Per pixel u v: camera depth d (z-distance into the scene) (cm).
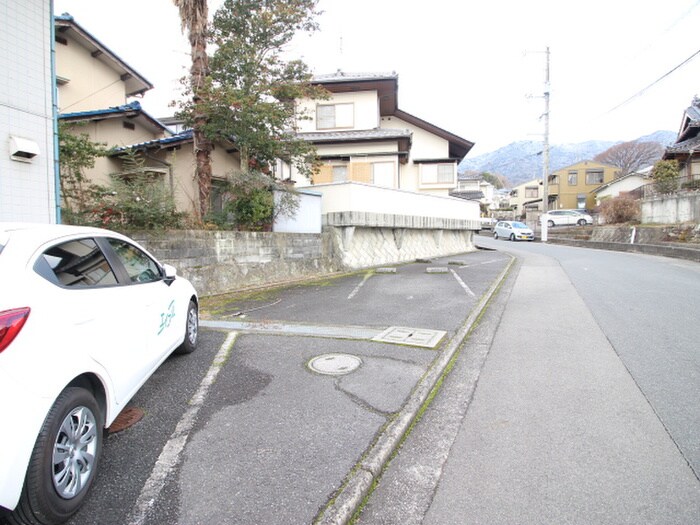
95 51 1380
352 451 278
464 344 523
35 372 199
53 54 587
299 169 1149
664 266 1301
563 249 2209
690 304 722
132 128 1212
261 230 1025
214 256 868
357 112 1992
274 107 963
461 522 219
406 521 221
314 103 2002
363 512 229
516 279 1071
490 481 253
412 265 1399
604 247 2241
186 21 934
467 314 668
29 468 193
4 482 178
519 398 367
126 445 288
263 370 425
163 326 377
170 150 1095
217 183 1167
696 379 399
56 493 206
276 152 1049
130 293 316
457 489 247
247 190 966
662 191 2261
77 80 1337
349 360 452
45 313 218
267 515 219
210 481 247
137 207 749
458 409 349
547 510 226
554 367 438
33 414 192
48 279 237
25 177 550
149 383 394
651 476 254
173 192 843
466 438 304
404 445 296
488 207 5972
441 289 907
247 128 966
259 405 347
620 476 254
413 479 257
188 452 278
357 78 1892
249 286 938
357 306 735
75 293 251
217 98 898
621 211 2511
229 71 986
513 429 314
